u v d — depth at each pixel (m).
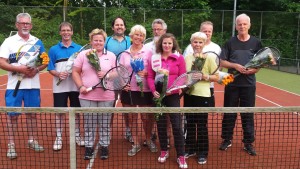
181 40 20.66
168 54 4.14
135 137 4.58
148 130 4.63
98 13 20.28
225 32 21.14
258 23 21.28
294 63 16.06
